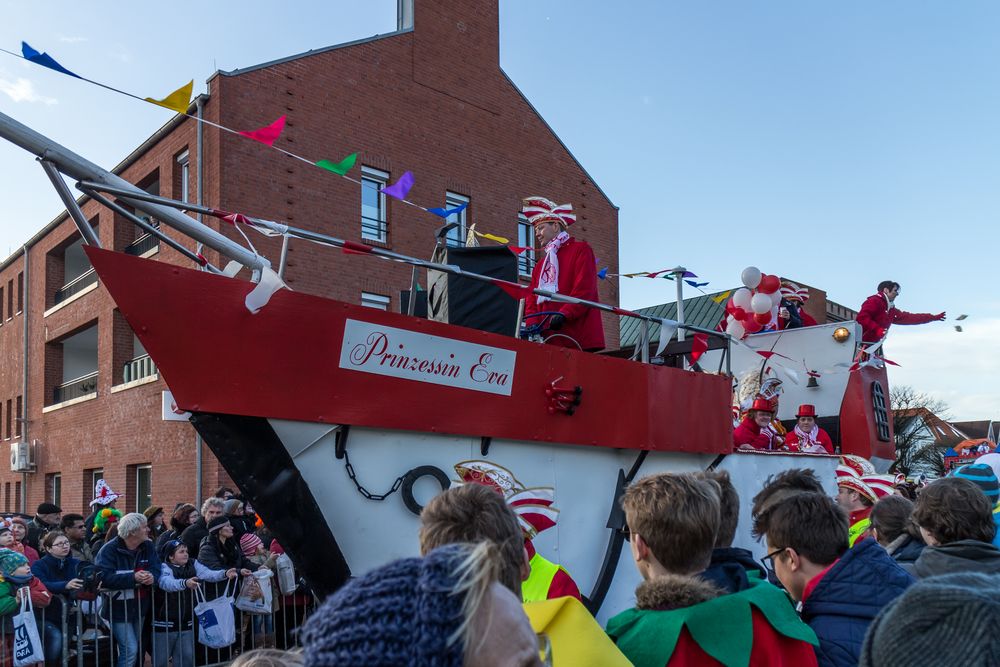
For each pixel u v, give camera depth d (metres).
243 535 7.96
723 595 2.23
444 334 4.18
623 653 2.11
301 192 14.00
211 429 3.48
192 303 3.43
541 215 6.14
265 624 7.72
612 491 4.98
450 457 4.20
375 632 0.92
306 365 3.70
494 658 0.96
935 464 34.44
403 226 15.57
